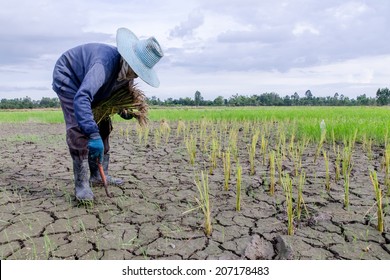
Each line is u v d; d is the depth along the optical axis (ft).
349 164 16.33
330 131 24.47
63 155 20.25
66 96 11.16
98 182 13.16
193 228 9.73
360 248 8.69
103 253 8.43
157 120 44.91
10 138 29.01
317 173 15.44
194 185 13.69
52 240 9.03
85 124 10.05
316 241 8.99
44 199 11.95
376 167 16.62
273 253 8.48
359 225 9.94
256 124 37.09
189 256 8.35
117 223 10.02
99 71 10.46
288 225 9.44
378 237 9.24
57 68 11.34
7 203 11.59
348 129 24.31
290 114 45.85
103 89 11.27
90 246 8.72
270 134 29.01
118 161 18.42
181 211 10.94
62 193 12.62
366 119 31.78
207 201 9.36
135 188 13.25
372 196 12.31
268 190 13.00
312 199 12.01
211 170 15.49
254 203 11.67
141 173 15.66
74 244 8.83
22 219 10.30
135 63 10.44
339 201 11.83
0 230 9.61
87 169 11.39
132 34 11.43
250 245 8.45
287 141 24.84
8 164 17.71
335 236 9.27
